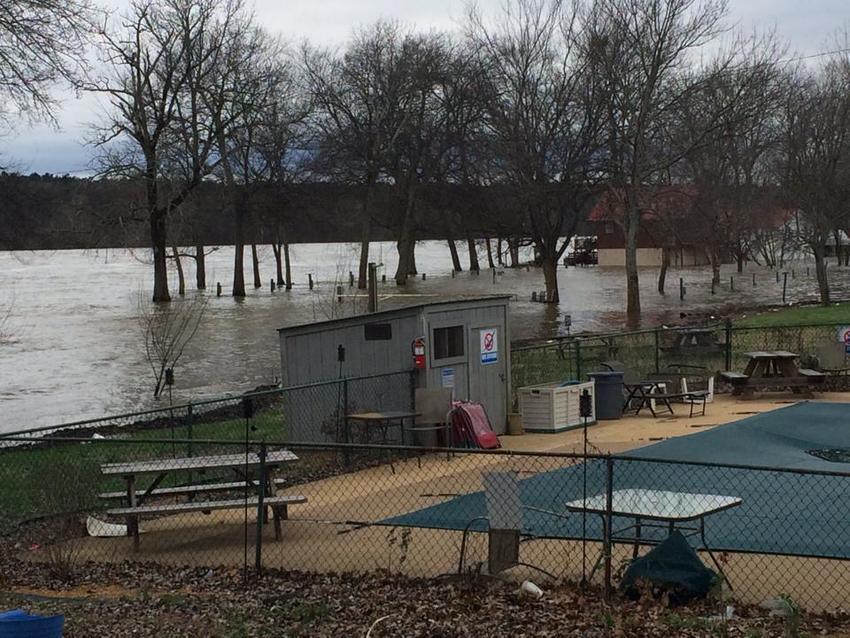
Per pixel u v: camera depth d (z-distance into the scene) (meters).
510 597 8.63
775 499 11.64
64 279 102.81
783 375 22.11
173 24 57.78
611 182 53.16
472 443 16.27
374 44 95.19
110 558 11.02
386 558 10.12
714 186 71.56
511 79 55.06
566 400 18.58
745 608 8.09
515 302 62.41
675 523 9.77
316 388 17.16
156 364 36.91
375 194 80.62
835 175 50.25
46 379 33.94
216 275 110.88
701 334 27.95
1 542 11.82
